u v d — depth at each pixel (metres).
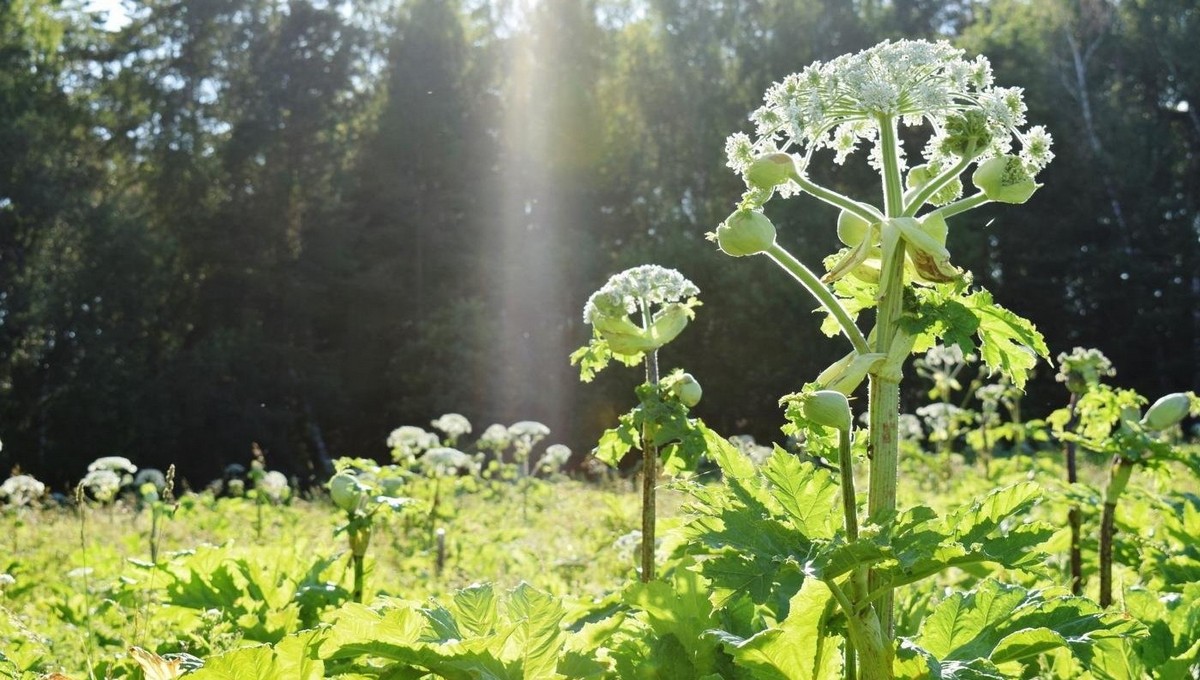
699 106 31.27
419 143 32.94
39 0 30.83
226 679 2.27
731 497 2.26
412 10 34.09
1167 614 2.88
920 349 2.42
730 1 31.89
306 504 12.05
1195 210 30.98
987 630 2.40
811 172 27.95
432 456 8.79
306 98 32.94
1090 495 3.88
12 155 26.77
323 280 31.84
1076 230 29.58
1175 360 28.88
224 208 32.31
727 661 2.59
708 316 28.05
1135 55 31.92
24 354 27.05
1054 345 29.30
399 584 6.25
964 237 28.03
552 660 2.37
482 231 33.34
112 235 27.69
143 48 34.19
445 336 29.61
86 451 27.08
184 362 28.53
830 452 2.44
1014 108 2.39
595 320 3.41
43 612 5.31
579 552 7.25
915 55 2.35
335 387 30.44
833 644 2.27
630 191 34.19
